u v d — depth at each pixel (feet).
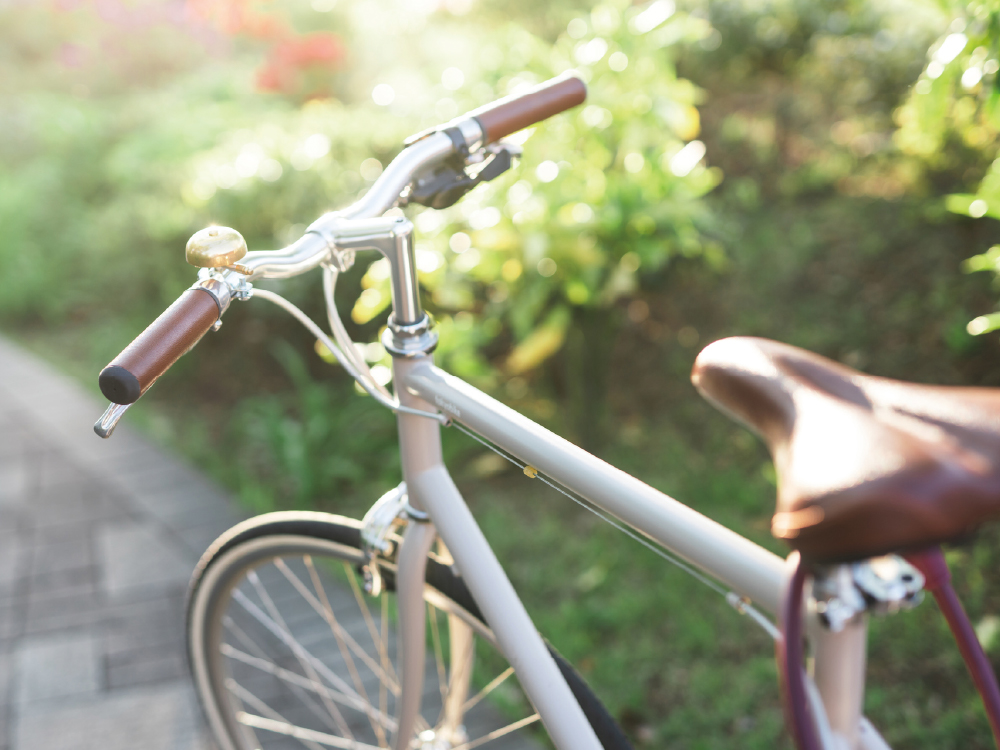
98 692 6.63
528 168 7.75
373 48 24.22
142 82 32.35
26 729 6.31
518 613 3.23
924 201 10.49
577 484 2.77
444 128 3.23
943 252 9.82
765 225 11.69
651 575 7.66
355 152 11.89
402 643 3.75
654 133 8.29
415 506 3.51
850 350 9.43
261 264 2.69
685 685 6.46
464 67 9.02
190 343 2.47
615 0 8.16
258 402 11.33
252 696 6.51
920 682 5.97
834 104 12.64
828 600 1.96
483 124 3.26
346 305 10.25
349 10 26.94
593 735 3.10
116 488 9.66
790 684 1.89
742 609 2.45
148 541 8.61
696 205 8.46
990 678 2.14
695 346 10.48
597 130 7.98
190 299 2.51
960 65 5.00
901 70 11.10
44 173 17.99
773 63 14.12
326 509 9.40
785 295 10.46
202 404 11.93
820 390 1.98
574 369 9.18
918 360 8.93
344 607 7.38
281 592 7.64
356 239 2.95
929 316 9.26
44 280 15.53
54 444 10.77
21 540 8.75
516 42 8.55
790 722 1.89
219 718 5.05
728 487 8.54
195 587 4.69
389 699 6.34
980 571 6.62
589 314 8.82
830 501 1.52
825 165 12.17
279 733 6.15
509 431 2.95
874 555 1.54
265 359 11.93
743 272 11.00
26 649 7.16
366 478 9.98
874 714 5.82
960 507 1.50
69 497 9.52
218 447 10.78
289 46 21.29
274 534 4.18
